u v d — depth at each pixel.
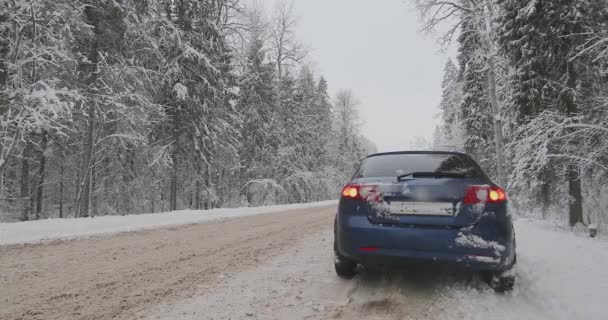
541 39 11.16
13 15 10.15
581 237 7.05
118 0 13.47
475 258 3.07
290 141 31.77
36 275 4.13
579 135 10.52
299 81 34.97
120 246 5.91
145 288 3.63
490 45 14.88
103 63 13.75
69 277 4.04
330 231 7.70
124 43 14.54
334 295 3.39
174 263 4.70
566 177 11.74
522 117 12.54
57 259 4.95
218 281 3.87
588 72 11.14
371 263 3.46
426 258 3.18
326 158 40.53
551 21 10.92
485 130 23.09
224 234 7.27
